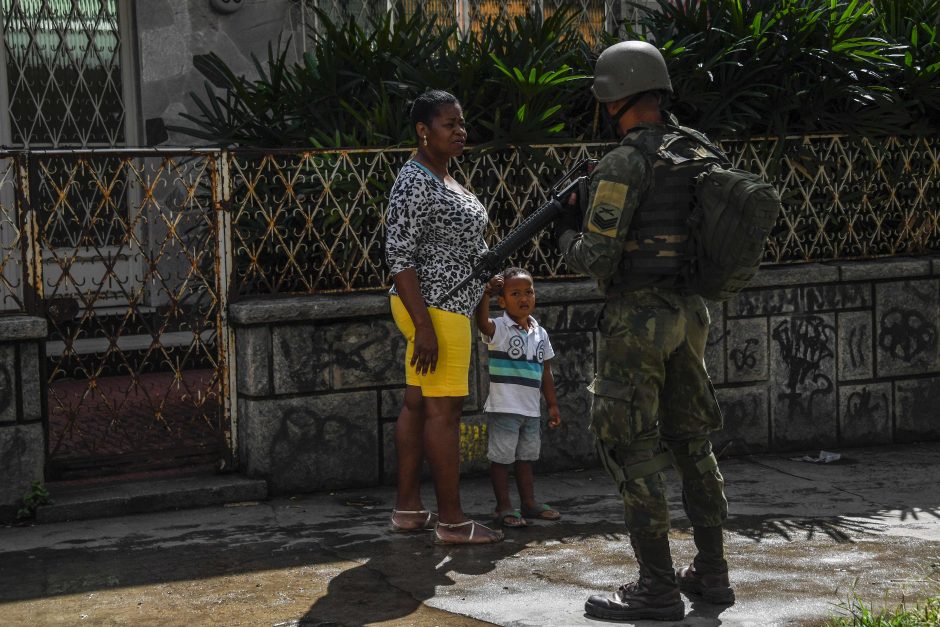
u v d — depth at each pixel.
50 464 5.34
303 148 5.79
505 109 6.09
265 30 9.02
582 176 3.98
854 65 6.37
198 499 5.30
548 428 5.95
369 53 6.25
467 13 9.41
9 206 8.21
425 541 4.72
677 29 6.67
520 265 6.03
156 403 6.71
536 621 3.71
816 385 6.42
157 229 8.51
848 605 3.79
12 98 8.51
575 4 9.61
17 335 5.01
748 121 6.44
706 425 3.85
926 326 6.62
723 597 3.83
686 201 3.67
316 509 5.27
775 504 5.25
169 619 3.78
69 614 3.84
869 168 6.60
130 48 8.80
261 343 5.43
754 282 6.22
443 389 4.59
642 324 3.68
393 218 4.54
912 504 5.23
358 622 3.72
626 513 3.73
